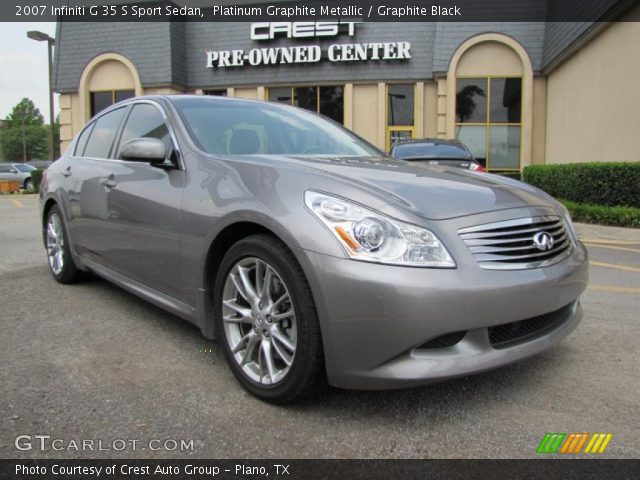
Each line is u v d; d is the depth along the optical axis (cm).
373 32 1705
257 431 237
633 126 1028
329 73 1739
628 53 1042
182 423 243
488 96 1617
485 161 1634
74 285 482
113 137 418
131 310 407
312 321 237
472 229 242
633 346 337
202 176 302
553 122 1516
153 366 305
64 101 1942
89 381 286
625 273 561
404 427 240
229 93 1838
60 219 473
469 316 227
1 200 1762
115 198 371
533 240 259
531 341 258
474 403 263
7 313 399
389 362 226
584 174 1012
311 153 358
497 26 1587
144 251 341
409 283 221
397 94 1722
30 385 280
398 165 326
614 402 264
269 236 258
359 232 229
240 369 273
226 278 279
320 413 252
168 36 1794
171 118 353
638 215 898
